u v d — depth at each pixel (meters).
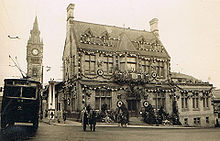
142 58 39.03
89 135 17.06
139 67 38.31
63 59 41.94
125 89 36.00
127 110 33.84
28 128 20.47
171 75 43.72
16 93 18.39
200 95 42.69
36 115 18.62
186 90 40.94
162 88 39.03
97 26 39.94
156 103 38.47
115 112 33.78
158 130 24.70
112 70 36.75
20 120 18.14
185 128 31.33
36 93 18.81
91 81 34.53
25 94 18.53
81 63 34.53
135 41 40.72
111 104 34.94
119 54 37.22
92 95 33.66
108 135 17.44
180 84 41.03
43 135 16.17
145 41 41.41
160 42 43.81
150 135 18.25
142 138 15.89
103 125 28.80
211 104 43.72
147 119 34.72
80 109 32.44
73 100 35.50
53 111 32.38
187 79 45.28
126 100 35.94
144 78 37.97
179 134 19.66
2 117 17.89
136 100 36.69
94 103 33.59
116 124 30.75
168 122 35.97
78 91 33.62
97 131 20.77
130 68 37.97
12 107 18.11
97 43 36.69
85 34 36.50
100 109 34.12
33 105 18.56
